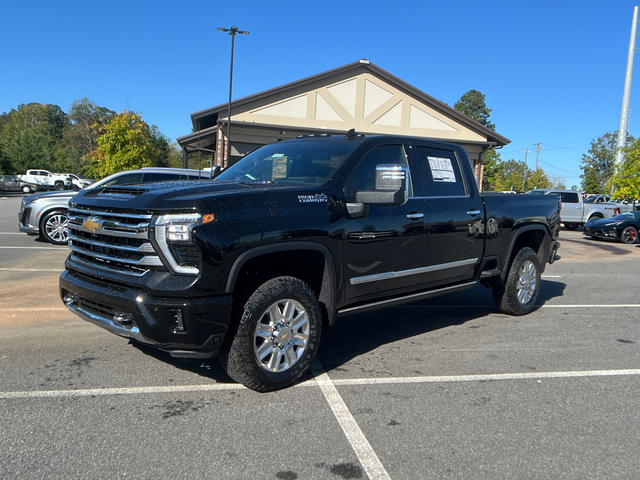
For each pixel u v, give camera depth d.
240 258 3.30
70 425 3.03
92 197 3.78
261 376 3.48
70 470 2.55
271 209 3.51
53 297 6.19
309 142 4.70
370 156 4.34
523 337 5.22
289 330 3.64
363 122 22.61
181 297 3.15
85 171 65.94
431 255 4.69
